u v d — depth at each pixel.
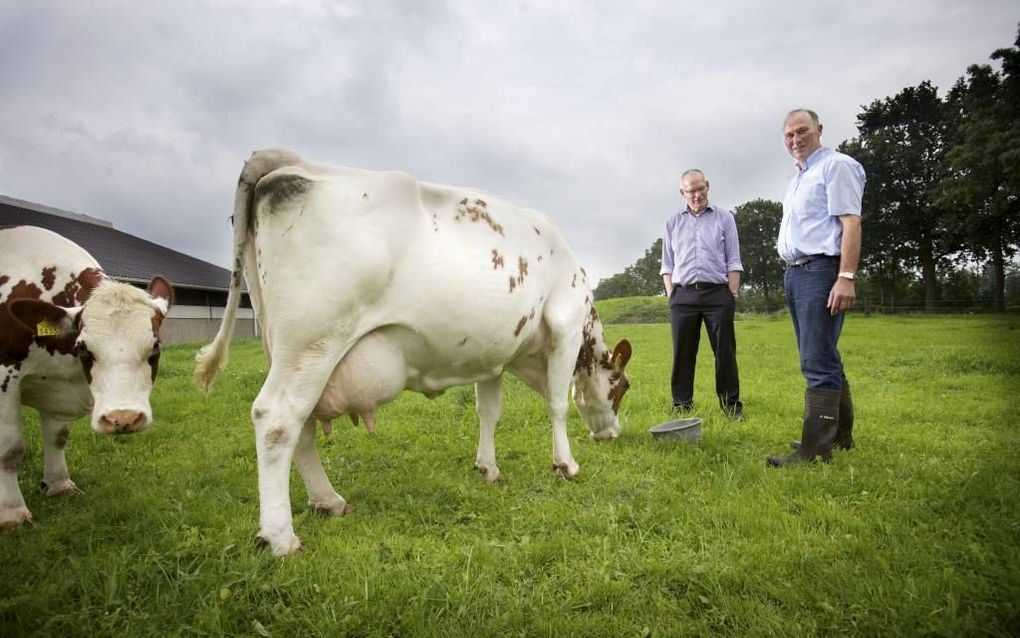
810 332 4.32
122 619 2.30
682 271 6.45
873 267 44.38
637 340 18.86
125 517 3.45
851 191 4.07
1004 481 3.62
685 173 6.36
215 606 2.33
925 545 2.84
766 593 2.49
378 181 3.16
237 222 3.11
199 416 6.45
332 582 2.59
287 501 2.96
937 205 30.02
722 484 3.85
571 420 6.14
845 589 2.43
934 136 37.25
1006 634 2.06
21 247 3.82
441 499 3.78
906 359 10.72
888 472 3.94
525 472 4.44
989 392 7.14
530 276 3.87
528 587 2.64
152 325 3.47
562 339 4.23
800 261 4.38
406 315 3.19
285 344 2.92
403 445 5.32
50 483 3.96
